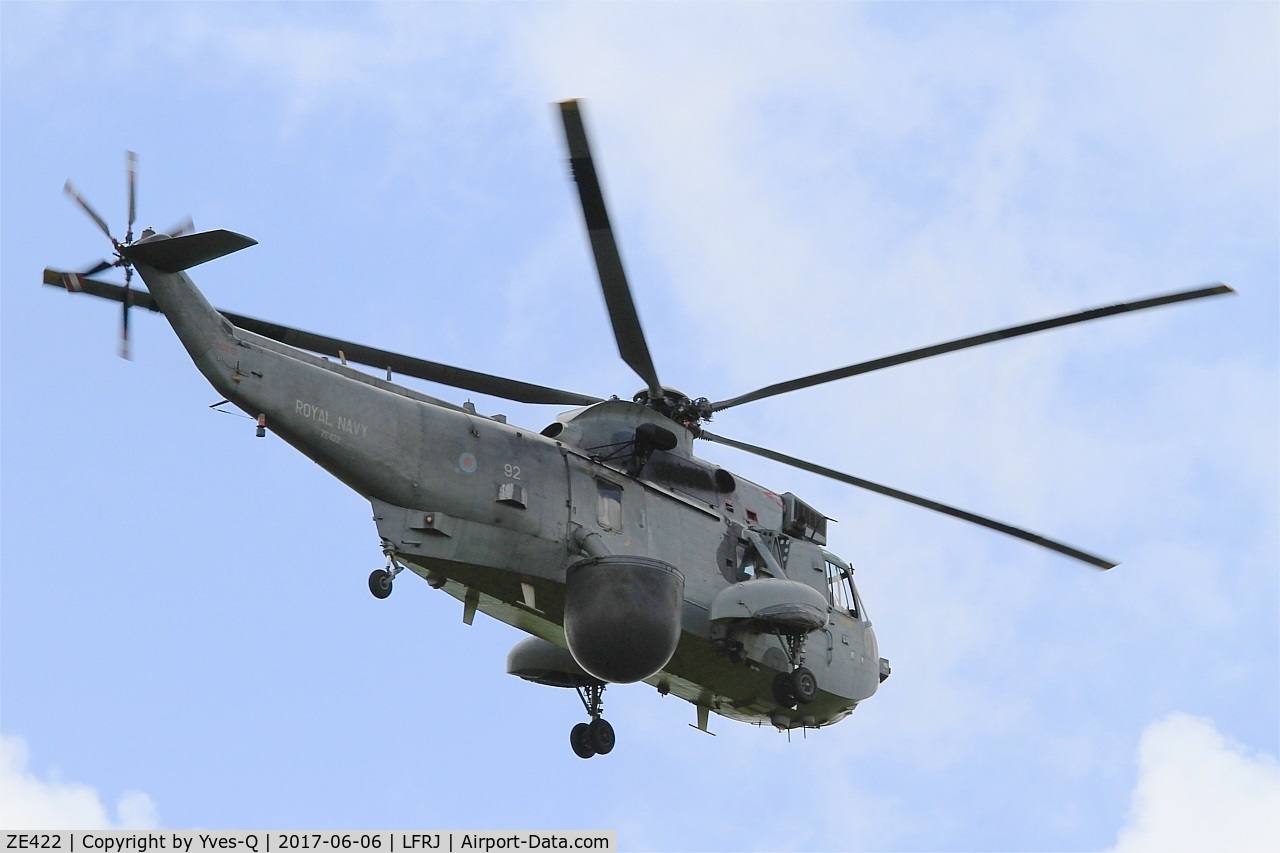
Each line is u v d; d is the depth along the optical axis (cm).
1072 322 7662
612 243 7069
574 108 6425
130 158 7250
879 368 8312
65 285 7175
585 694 9419
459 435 7931
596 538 8144
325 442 7525
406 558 7775
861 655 9644
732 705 9106
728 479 9150
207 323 7288
